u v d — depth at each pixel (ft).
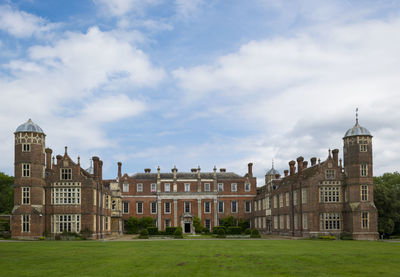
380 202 205.87
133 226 275.59
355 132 192.34
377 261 93.81
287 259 96.89
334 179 197.36
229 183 293.43
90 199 192.44
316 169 200.23
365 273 77.71
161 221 282.97
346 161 196.24
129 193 285.84
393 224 204.64
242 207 291.38
